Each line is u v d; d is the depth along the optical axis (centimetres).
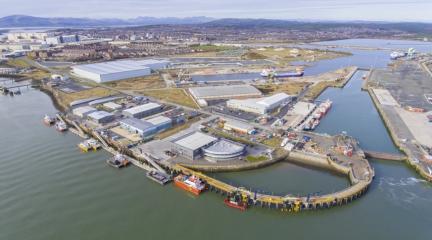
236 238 5988
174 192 7525
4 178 8069
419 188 7519
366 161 8388
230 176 8112
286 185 7656
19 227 6284
